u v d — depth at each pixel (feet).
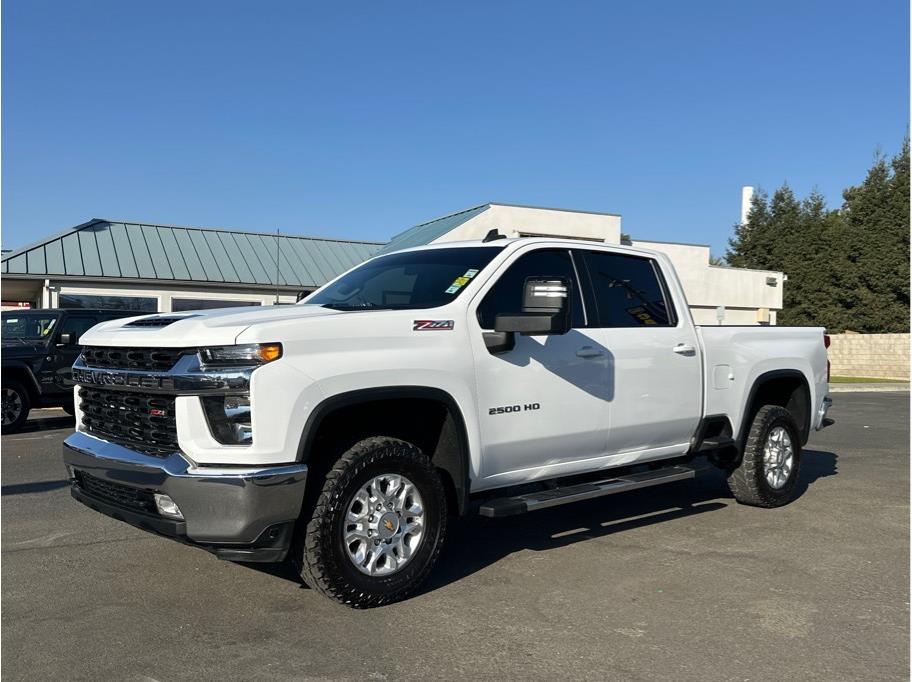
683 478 18.83
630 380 17.99
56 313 39.68
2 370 37.14
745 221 175.01
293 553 13.38
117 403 14.17
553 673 11.36
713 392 20.22
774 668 11.62
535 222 86.58
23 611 13.58
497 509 15.06
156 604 13.94
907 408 55.67
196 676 11.10
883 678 11.32
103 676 11.07
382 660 11.71
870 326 144.97
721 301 110.52
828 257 151.02
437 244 18.48
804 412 23.50
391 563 13.93
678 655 12.03
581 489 16.87
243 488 12.15
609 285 18.37
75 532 18.66
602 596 14.61
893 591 15.07
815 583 15.49
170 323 13.76
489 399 15.33
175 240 86.53
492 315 15.75
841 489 24.93
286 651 11.98
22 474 26.07
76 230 81.87
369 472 13.48
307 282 87.10
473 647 12.22
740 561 16.89
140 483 12.84
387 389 13.73
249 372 12.37
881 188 145.59
